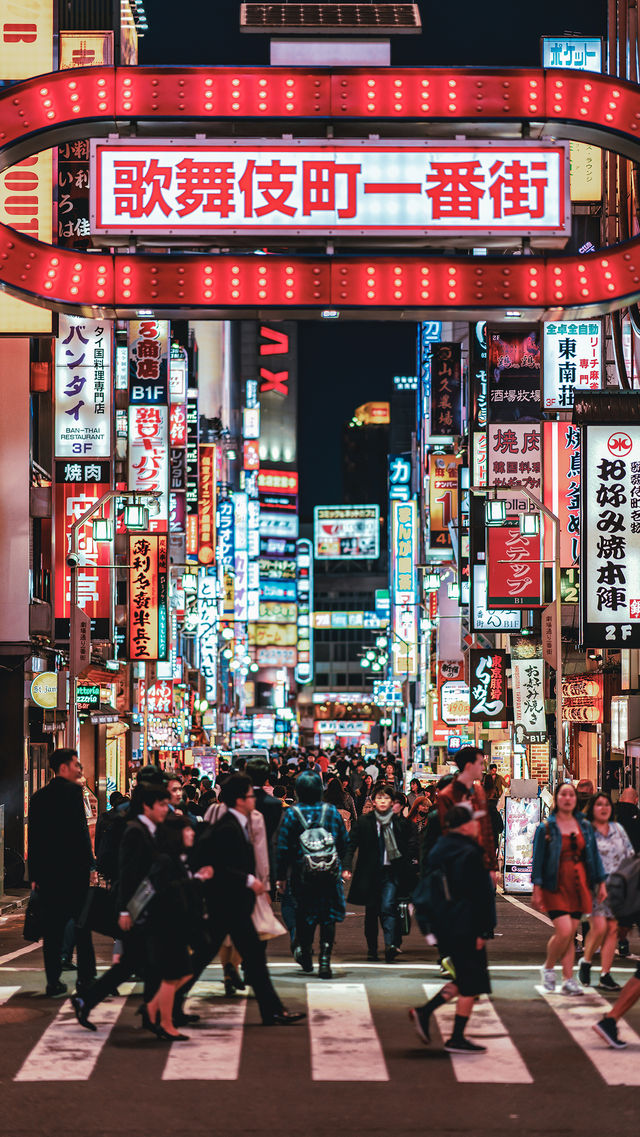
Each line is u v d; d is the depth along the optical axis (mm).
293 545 161125
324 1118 8523
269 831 16484
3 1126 8297
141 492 29375
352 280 12945
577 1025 11625
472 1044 10500
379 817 15867
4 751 28875
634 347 33750
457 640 49875
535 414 37156
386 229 12852
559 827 13328
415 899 10664
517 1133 8188
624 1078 9648
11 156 13375
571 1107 8828
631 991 10633
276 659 156750
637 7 34938
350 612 175500
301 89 12945
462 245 13188
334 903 14141
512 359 37312
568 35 41156
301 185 12852
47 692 27734
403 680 101750
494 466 37031
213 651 80312
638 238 12977
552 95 12945
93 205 12828
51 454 32562
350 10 13789
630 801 17547
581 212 39469
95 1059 10219
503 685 39344
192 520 66188
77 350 32719
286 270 12953
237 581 116812
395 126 13086
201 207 12844
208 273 12969
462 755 13445
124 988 13695
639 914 10664
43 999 12867
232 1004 12664
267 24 13609
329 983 13828
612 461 27281
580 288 12977
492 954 16375
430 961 15719
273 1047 10672
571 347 36531
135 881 10984
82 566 34438
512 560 36094
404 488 102375
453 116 12938
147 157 12852
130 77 12977
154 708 51812
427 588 51125
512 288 12969
